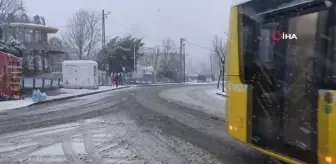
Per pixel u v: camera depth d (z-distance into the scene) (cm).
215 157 709
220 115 1412
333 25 463
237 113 666
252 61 630
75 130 1012
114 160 676
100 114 1419
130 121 1210
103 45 5150
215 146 812
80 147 785
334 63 459
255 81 620
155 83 6688
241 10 661
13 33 4097
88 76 3659
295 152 527
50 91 3027
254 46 625
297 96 525
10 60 2075
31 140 863
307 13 510
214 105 1875
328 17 471
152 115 1391
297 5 524
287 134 544
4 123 1166
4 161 666
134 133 968
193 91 3488
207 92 3334
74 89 3550
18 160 672
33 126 1094
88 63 3659
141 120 1239
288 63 546
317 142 480
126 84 5762
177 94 2895
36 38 4834
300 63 521
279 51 567
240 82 658
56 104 1916
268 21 591
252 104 625
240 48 661
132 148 780
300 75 520
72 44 5641
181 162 669
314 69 493
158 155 720
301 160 514
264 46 600
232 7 695
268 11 589
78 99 2317
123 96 2569
